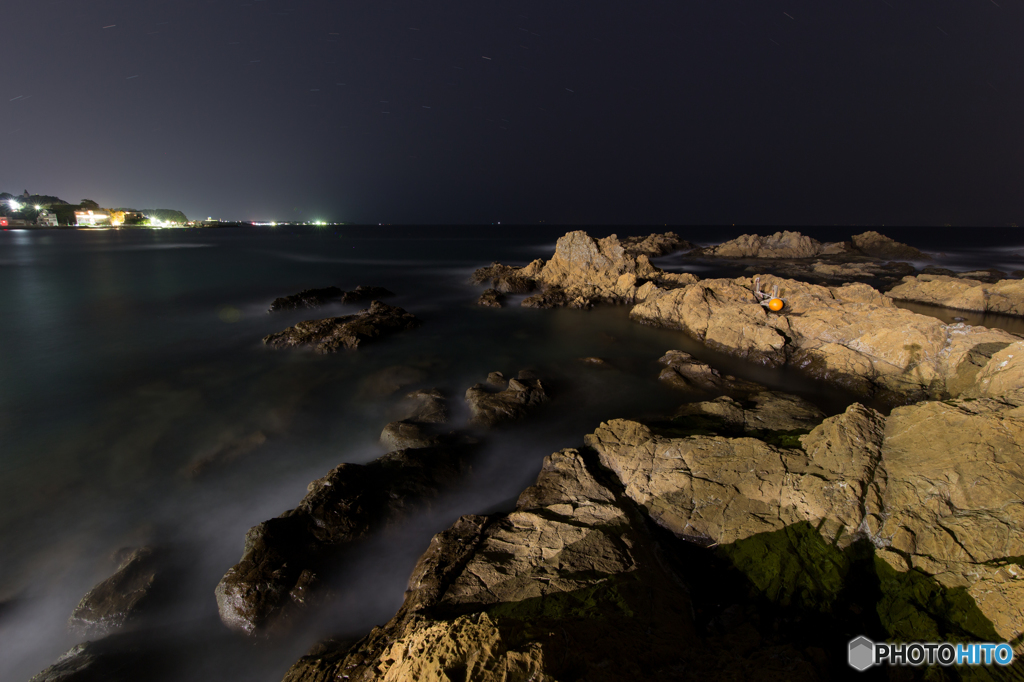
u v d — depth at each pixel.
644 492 7.11
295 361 15.59
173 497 8.46
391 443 9.70
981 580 4.63
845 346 13.31
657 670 4.14
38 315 22.69
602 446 8.46
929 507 5.54
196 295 28.61
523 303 23.89
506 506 7.87
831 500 6.00
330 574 6.27
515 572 5.48
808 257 43.59
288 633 5.70
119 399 12.68
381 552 6.77
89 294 28.50
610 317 21.34
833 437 6.97
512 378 12.59
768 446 7.28
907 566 5.11
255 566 6.06
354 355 16.12
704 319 17.30
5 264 42.41
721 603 5.44
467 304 25.00
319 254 56.81
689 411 10.13
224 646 5.60
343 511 6.94
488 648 3.66
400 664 3.88
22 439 10.52
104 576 6.71
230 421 11.38
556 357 15.73
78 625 5.87
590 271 27.25
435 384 13.33
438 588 5.32
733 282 19.91
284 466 9.40
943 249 57.44
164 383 13.78
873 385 11.89
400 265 45.28
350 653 4.84
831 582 5.26
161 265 43.56
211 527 7.69
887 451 6.60
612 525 6.30
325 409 11.97
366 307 24.45
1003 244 73.69
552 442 10.06
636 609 4.86
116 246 65.06
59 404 12.37
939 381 11.23
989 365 9.09
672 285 25.30
